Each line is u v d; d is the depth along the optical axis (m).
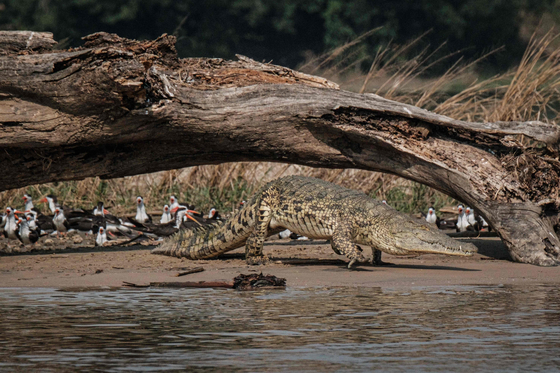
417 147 30.78
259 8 123.00
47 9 114.69
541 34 115.12
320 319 18.78
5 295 23.19
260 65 33.34
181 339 16.75
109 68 29.16
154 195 52.16
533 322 18.28
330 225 29.64
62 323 18.50
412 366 14.52
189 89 31.38
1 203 51.50
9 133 31.39
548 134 30.81
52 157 33.81
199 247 32.91
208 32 124.31
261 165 52.69
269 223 31.56
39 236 42.19
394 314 19.38
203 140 32.56
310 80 33.62
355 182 48.66
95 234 41.88
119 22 120.81
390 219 28.30
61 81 29.98
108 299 22.23
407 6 121.00
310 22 127.81
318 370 14.30
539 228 29.77
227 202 49.91
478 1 121.19
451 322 18.34
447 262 30.89
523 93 45.69
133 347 16.09
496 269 28.45
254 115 31.38
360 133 30.92
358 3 119.94
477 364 14.62
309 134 31.94
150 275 27.69
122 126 31.30
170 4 122.62
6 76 30.52
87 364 14.82
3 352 15.73
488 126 30.78
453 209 48.16
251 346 16.09
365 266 29.95
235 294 23.17
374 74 52.47
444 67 109.38
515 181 30.36
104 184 51.97
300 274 27.66
